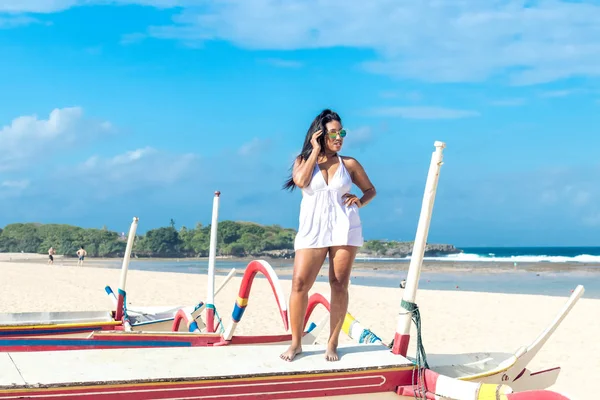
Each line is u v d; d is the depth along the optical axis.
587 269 53.12
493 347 12.18
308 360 4.41
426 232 4.62
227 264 83.81
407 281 4.68
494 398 4.08
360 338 5.25
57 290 23.08
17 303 18.66
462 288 32.25
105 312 9.13
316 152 4.46
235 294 22.28
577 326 14.98
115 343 6.03
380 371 4.38
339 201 4.58
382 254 110.19
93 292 22.67
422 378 4.45
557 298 21.14
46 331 7.49
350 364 4.38
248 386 4.02
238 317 5.89
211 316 7.37
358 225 4.63
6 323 8.09
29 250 122.62
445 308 18.30
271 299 19.94
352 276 43.78
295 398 4.14
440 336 13.48
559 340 13.03
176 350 4.43
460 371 5.10
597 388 8.94
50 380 3.64
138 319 8.90
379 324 15.10
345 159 4.71
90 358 4.10
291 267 59.53
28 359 4.00
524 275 45.00
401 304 4.70
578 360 10.95
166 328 8.57
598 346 12.28
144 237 116.81
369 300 20.19
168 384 3.82
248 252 113.12
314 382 4.19
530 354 5.35
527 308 18.41
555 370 5.54
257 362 4.29
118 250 115.81
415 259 4.65
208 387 3.92
